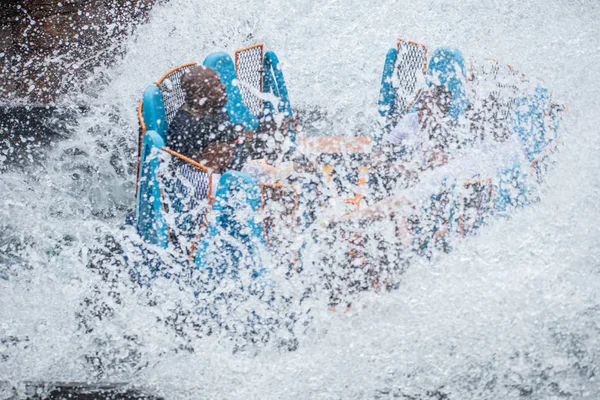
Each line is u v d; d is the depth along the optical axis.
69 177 12.51
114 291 9.32
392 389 7.74
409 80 11.44
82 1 16.92
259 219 8.27
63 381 7.95
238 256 8.52
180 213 8.84
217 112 9.51
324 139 11.05
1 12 16.66
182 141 9.40
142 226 9.30
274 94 12.09
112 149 13.34
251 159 10.48
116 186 12.39
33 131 13.77
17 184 12.29
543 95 10.54
